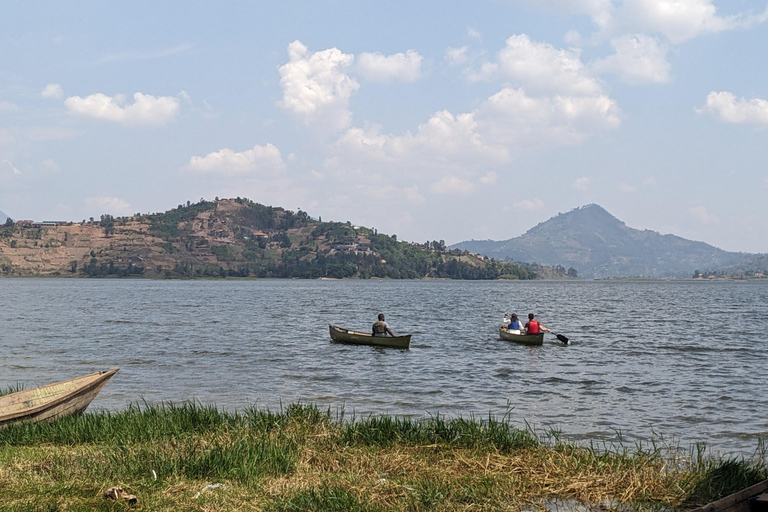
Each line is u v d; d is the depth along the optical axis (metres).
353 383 23.22
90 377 15.89
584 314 67.69
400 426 13.34
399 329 47.41
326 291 162.62
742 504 7.66
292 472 10.62
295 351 32.72
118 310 71.62
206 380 23.81
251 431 13.01
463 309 77.38
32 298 106.81
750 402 19.78
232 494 9.45
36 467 10.77
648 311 73.75
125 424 13.47
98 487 9.60
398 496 9.43
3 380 24.08
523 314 67.25
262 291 159.50
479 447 12.16
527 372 25.95
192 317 60.12
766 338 40.72
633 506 9.30
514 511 8.97
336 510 8.85
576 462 11.18
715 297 125.94
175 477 10.18
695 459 12.38
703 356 31.47
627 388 22.33
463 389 22.06
